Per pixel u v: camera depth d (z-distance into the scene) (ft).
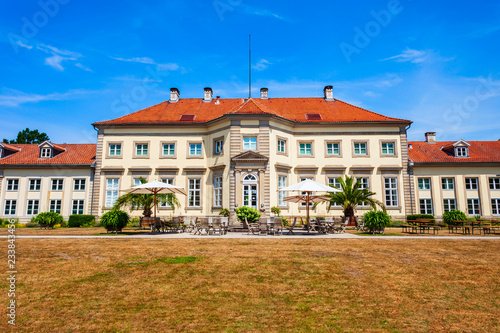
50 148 97.91
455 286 23.44
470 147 102.47
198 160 88.69
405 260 31.53
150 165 89.20
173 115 94.48
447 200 91.71
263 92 103.96
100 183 88.94
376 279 25.08
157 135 90.22
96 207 87.81
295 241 45.14
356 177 87.86
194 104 101.14
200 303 19.95
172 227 66.23
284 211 83.15
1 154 97.40
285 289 22.66
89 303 19.85
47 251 35.88
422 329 16.43
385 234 56.39
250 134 81.20
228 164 81.30
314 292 22.07
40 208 92.32
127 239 47.34
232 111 86.58
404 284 23.89
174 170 88.38
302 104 99.50
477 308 19.30
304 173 88.02
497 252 36.06
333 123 88.58
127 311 18.66
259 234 55.77
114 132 90.94
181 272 26.76
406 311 18.79
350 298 20.94
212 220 56.08
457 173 92.63
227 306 19.48
